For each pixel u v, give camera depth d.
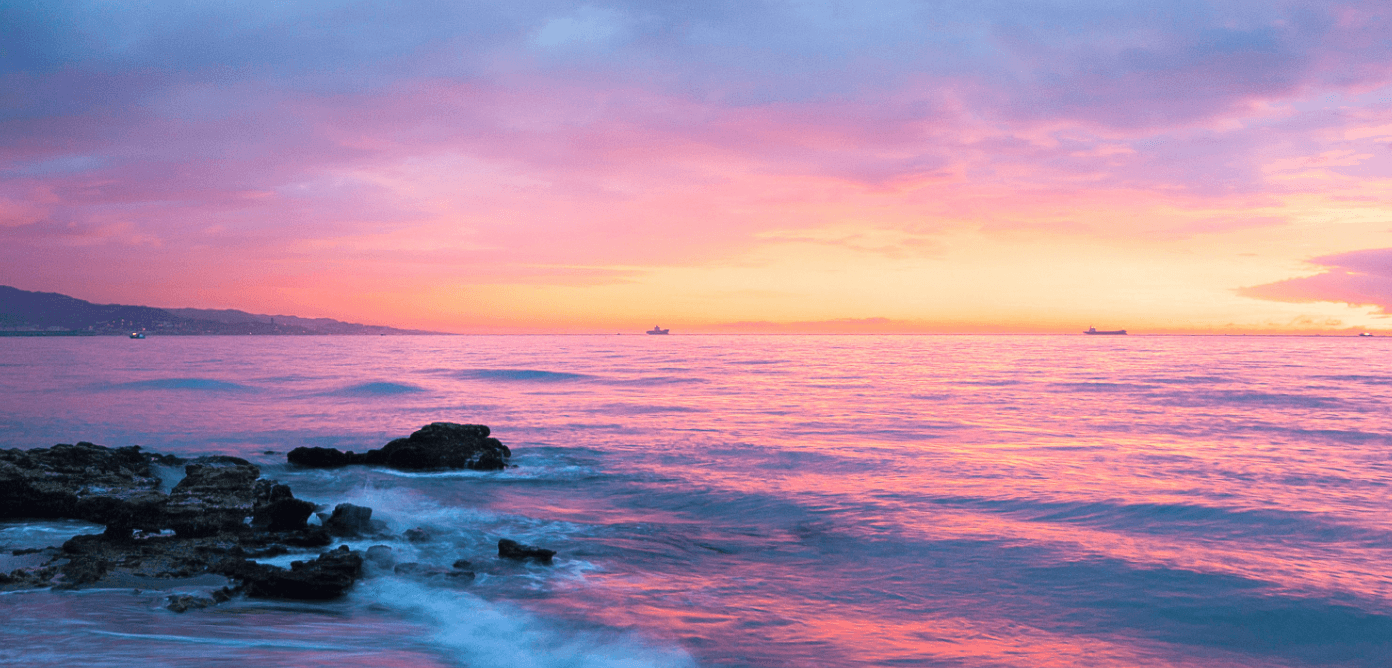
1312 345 197.75
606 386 59.22
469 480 21.06
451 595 10.52
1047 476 20.89
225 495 14.99
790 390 54.72
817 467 22.81
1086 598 10.92
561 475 21.78
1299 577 11.77
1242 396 47.19
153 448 26.64
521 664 8.12
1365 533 14.55
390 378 66.31
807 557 13.13
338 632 8.75
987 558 12.91
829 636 9.31
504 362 100.06
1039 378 65.94
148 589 10.16
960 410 40.22
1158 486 19.23
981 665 8.52
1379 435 29.64
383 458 23.41
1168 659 8.92
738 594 11.00
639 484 20.31
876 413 38.97
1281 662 8.94
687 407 42.41
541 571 11.98
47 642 7.68
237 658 7.44
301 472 22.16
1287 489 18.80
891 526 15.24
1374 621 10.01
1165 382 59.84
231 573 10.94
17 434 29.56
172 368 81.88
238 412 38.84
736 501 17.92
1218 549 13.45
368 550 12.40
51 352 140.25
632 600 10.55
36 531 13.64
